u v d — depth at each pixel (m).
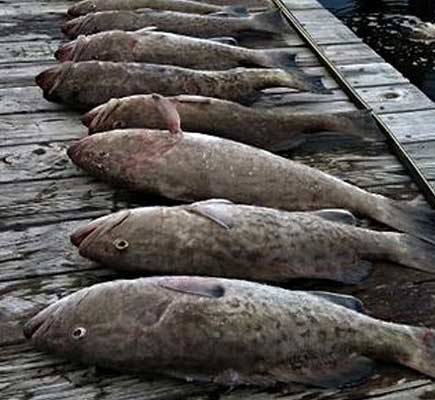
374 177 1.66
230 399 1.16
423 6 3.47
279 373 1.14
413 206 1.50
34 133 1.78
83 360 1.17
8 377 1.19
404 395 1.17
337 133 1.76
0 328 1.27
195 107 1.69
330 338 1.17
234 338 1.14
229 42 2.09
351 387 1.17
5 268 1.39
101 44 1.99
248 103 1.87
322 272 1.34
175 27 2.16
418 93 1.97
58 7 2.44
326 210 1.43
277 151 1.71
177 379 1.18
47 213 1.53
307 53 2.18
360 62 2.12
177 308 1.15
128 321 1.15
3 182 1.61
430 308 1.33
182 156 1.52
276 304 1.17
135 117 1.69
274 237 1.34
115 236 1.33
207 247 1.32
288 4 2.49
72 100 1.85
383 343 1.18
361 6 3.47
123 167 1.55
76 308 1.18
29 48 2.16
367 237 1.38
